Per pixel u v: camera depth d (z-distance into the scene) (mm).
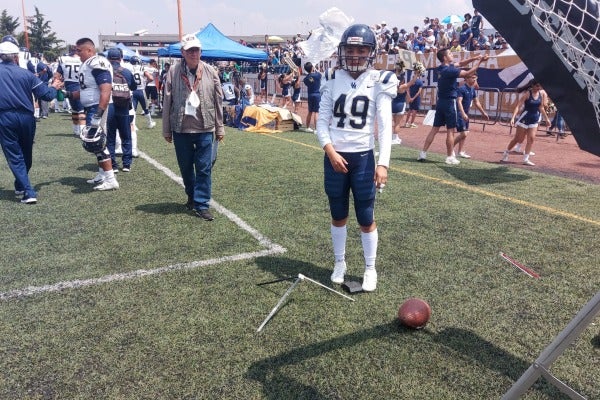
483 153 10234
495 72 15352
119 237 4781
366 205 3578
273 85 25359
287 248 4520
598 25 1526
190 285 3740
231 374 2686
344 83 3434
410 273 4008
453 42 20000
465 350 2926
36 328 3131
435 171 8047
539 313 3381
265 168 8109
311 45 15258
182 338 3025
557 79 1596
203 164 5270
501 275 3984
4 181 7109
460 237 4848
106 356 2842
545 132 13219
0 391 2531
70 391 2543
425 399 2500
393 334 3088
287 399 2488
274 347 2936
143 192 6477
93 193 6426
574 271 4086
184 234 4875
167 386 2582
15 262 4168
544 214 5629
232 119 14234
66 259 4234
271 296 3574
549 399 2500
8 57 5609
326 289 3697
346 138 3453
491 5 1667
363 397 2512
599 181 7605
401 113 11273
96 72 6078
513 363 2807
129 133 7645
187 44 4984
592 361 2838
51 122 14234
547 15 1555
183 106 5129
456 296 3611
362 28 3281
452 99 8469
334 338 3035
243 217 5430
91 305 3428
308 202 6055
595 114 1580
